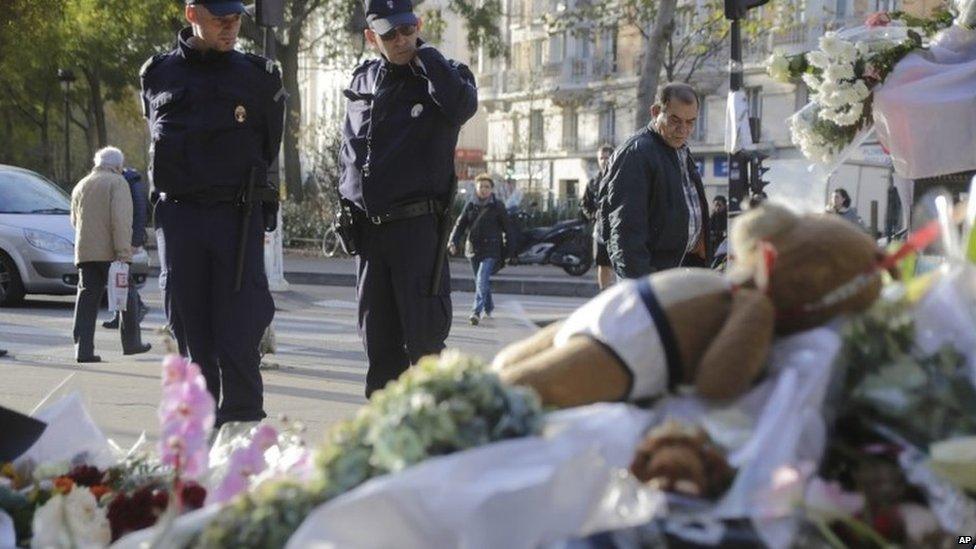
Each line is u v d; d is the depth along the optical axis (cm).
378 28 658
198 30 662
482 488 265
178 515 341
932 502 301
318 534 268
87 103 5525
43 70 4669
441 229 681
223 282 667
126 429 805
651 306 323
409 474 269
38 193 1900
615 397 322
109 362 1215
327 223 3566
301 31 4106
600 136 5506
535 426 289
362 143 679
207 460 416
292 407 928
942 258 380
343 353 1316
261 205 679
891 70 728
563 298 2336
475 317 1716
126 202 1235
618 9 4172
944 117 712
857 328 320
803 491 290
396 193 669
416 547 269
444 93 661
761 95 4425
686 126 743
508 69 5925
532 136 5809
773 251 324
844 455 309
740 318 315
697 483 287
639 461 292
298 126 3884
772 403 299
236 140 668
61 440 476
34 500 418
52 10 3566
